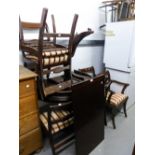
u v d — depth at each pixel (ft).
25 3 5.73
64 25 7.13
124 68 7.86
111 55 8.33
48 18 6.48
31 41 5.65
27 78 4.42
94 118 5.61
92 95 5.33
